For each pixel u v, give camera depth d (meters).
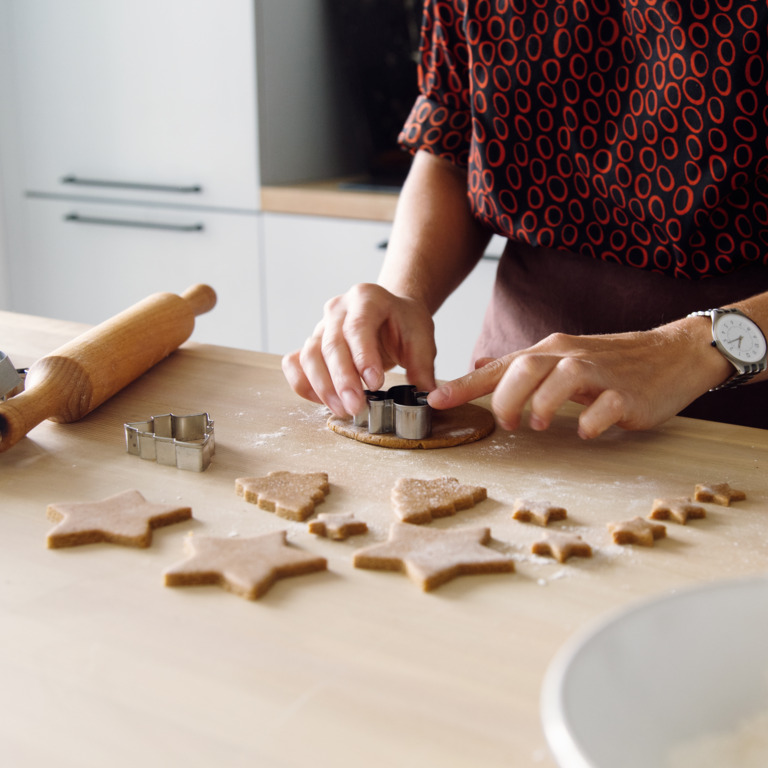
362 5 2.03
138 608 0.47
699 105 0.87
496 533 0.56
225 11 1.94
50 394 0.71
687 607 0.37
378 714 0.38
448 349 1.92
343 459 0.68
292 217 2.00
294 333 2.09
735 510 0.59
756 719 0.34
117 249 2.25
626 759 0.31
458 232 1.05
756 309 0.76
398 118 2.11
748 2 0.82
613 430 0.74
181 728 0.37
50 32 2.16
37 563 0.51
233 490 0.62
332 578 0.50
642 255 0.96
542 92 0.95
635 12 0.88
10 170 2.33
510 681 0.41
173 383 0.85
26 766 0.35
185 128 2.07
